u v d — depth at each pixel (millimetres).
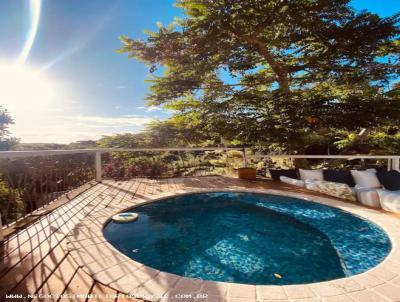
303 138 10023
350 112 9508
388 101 9438
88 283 2150
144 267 2434
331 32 9414
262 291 2080
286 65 10914
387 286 2182
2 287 2070
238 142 10422
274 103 9883
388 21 9039
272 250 3494
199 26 9164
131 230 3988
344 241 3727
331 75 11477
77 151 5613
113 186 6449
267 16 9039
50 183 4816
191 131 12461
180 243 3703
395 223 3840
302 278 2773
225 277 2803
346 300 1981
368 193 4855
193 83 11219
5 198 3939
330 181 5941
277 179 7332
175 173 8867
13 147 12445
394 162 6297
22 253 2691
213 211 5262
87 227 3498
